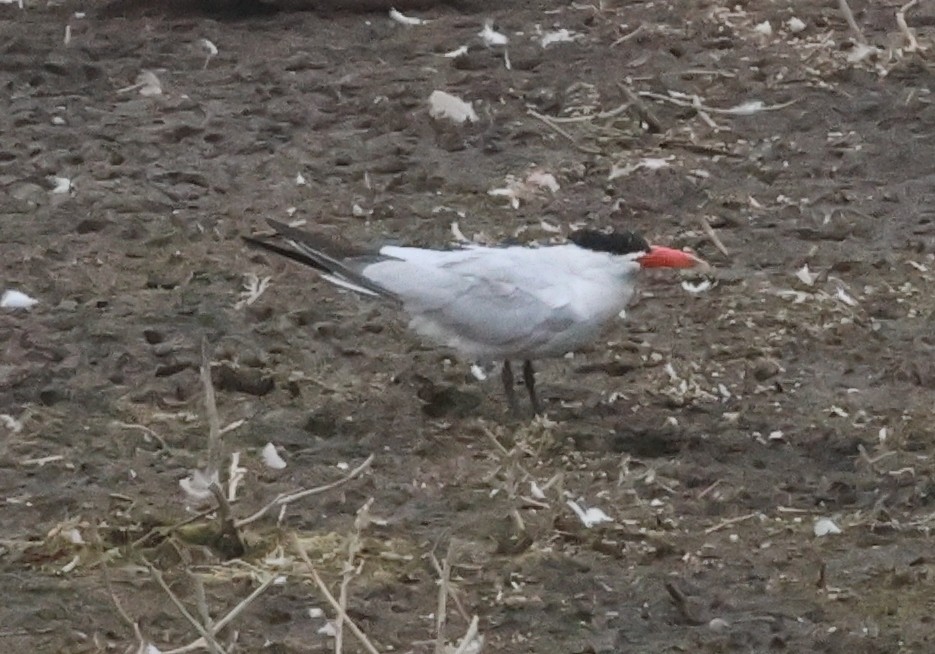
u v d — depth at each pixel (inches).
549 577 343.0
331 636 320.2
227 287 484.1
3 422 402.9
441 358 442.0
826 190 560.7
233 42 684.1
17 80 640.4
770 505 377.4
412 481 381.1
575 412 418.3
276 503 355.9
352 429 405.7
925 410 421.7
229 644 314.2
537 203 548.7
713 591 340.8
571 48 678.5
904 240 526.6
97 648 314.3
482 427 405.7
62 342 445.7
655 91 637.3
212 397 363.9
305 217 534.6
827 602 338.0
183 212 536.7
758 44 682.8
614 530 362.3
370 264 407.8
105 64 657.6
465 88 637.9
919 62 661.9
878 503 376.2
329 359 441.4
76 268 494.9
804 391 431.5
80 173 564.7
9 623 321.1
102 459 387.5
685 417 417.1
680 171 569.3
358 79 645.3
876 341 458.6
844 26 699.4
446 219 535.2
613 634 324.5
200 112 614.2
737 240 524.7
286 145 590.2
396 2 721.6
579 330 400.8
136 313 464.4
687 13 713.0
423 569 344.2
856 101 627.8
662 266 402.0
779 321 467.5
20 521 360.2
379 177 567.5
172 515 362.3
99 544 348.5
